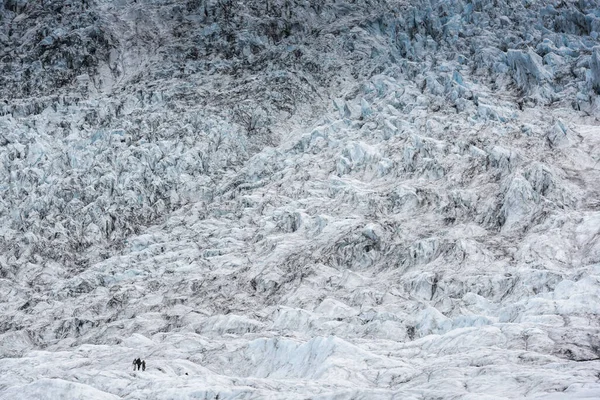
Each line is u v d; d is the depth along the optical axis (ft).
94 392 150.30
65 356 223.10
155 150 388.37
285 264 283.38
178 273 302.86
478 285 232.12
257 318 242.99
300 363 184.44
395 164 338.54
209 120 408.87
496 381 134.00
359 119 399.24
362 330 212.84
